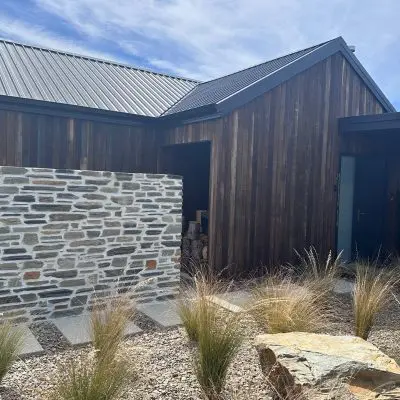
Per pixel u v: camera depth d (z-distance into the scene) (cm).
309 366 283
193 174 895
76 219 506
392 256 834
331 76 792
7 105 669
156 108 808
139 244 552
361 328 432
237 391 321
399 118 708
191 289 525
